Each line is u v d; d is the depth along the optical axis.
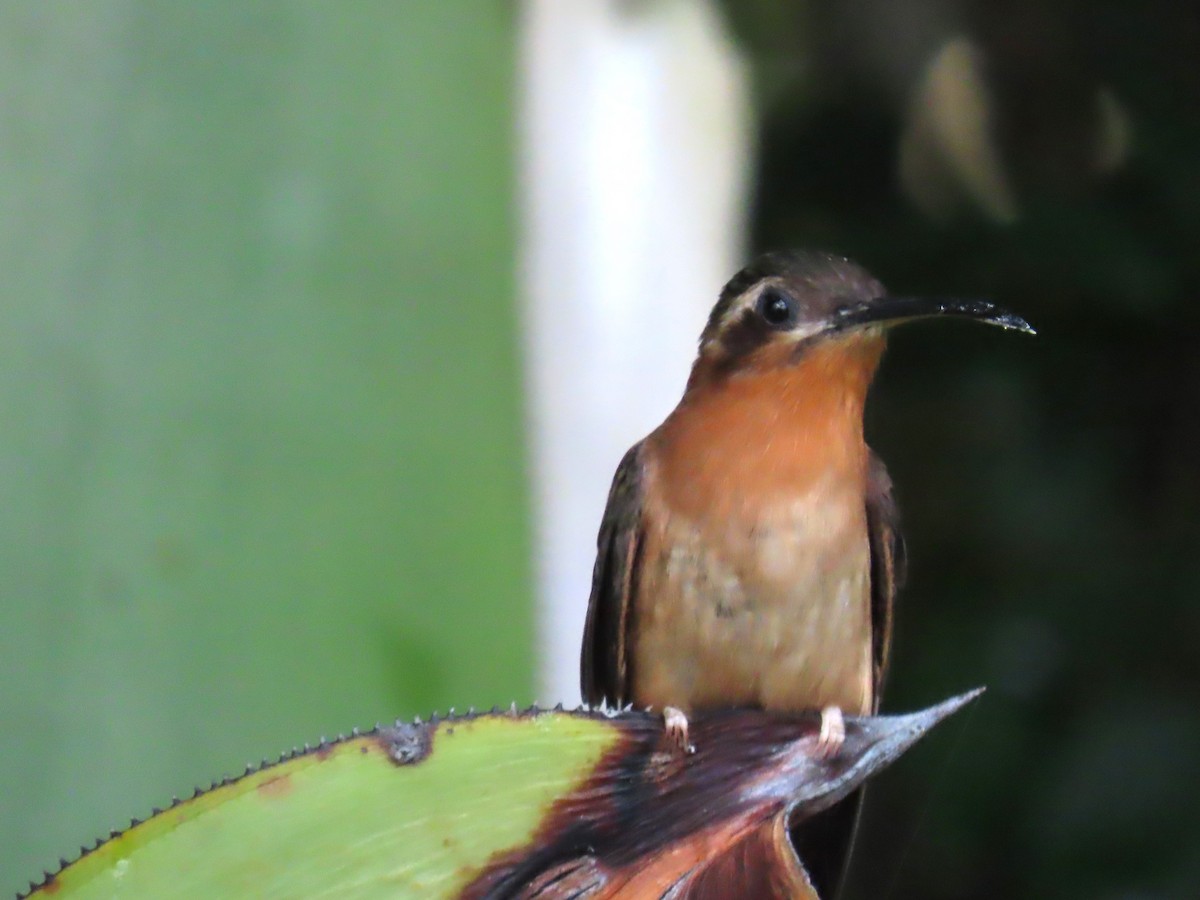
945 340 3.37
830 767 2.85
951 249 3.37
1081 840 3.11
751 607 2.94
